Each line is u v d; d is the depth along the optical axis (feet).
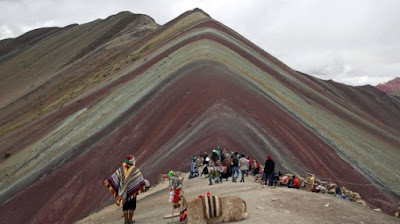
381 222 36.96
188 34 294.05
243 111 147.54
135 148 141.08
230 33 333.62
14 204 124.06
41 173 139.95
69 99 278.26
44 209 118.62
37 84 468.75
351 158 152.87
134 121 157.48
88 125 172.76
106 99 205.67
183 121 146.72
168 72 200.54
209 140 120.26
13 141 205.26
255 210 39.01
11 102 427.74
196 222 34.78
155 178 107.76
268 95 183.93
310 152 138.82
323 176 124.77
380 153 198.70
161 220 42.86
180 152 118.62
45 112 286.66
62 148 155.84
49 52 650.43
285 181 66.54
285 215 37.06
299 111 186.60
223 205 35.55
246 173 79.20
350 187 128.26
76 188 125.39
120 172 40.86
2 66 628.69
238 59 235.61
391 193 134.92
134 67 256.93
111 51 453.99
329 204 41.47
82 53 555.69
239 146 119.44
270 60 318.65
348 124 241.14
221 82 172.86
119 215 63.05
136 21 615.98
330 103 273.54
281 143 134.31
